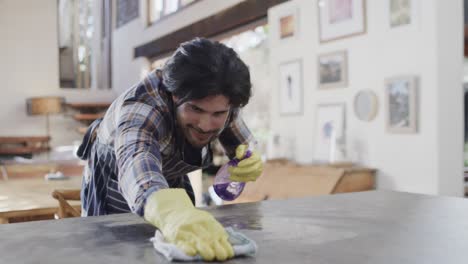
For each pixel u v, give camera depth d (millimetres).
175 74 1137
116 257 899
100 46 9609
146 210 991
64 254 918
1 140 7434
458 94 3291
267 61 6195
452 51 3256
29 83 8031
